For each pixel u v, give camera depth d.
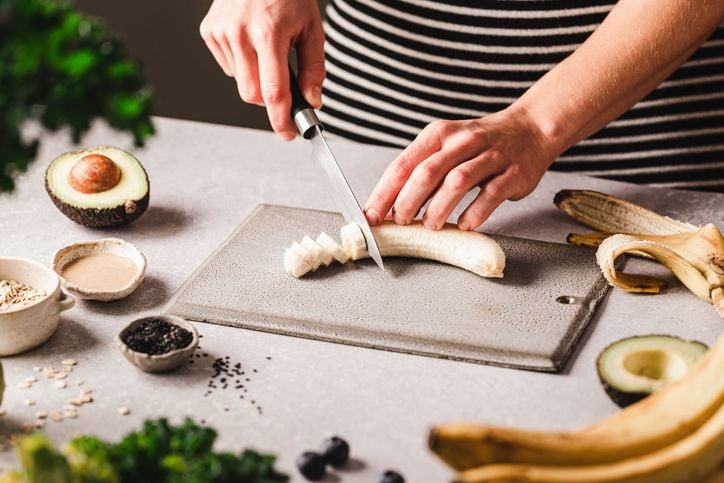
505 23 1.62
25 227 1.30
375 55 1.73
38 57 0.69
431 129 1.27
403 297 1.13
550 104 1.32
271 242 1.26
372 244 1.18
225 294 1.14
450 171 1.21
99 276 1.16
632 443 0.77
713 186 1.68
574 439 0.76
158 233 1.29
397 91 1.74
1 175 0.73
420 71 1.70
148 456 0.75
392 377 1.00
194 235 1.29
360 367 1.02
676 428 0.79
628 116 1.65
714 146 1.66
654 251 1.14
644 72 1.33
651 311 1.12
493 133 1.27
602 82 1.31
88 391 0.97
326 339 1.06
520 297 1.14
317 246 1.18
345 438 0.91
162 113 2.58
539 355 1.03
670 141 1.66
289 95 1.28
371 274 1.19
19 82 0.69
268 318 1.09
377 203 1.23
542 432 0.76
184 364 1.02
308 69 1.35
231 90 2.57
